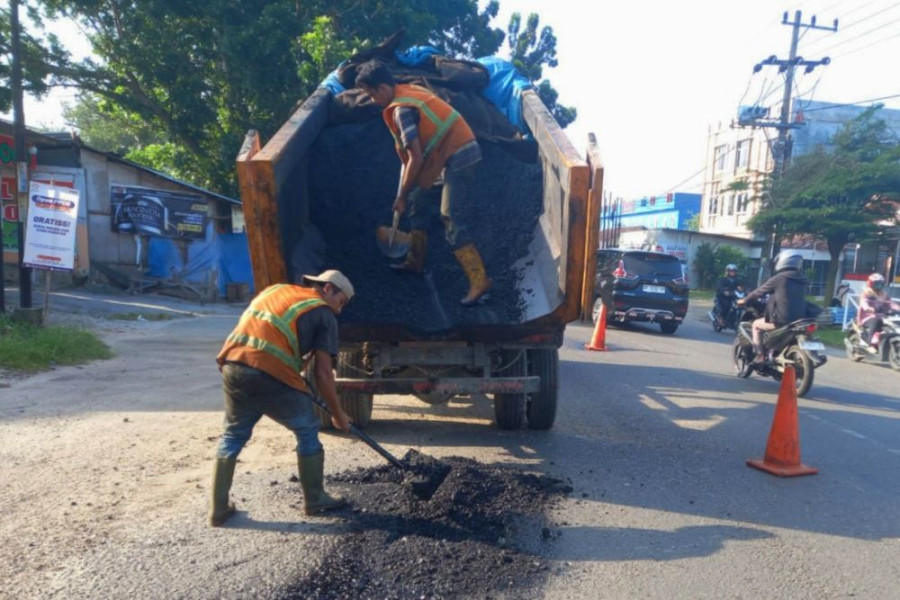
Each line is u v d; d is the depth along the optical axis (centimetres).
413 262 557
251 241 435
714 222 4541
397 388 522
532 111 614
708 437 631
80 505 409
